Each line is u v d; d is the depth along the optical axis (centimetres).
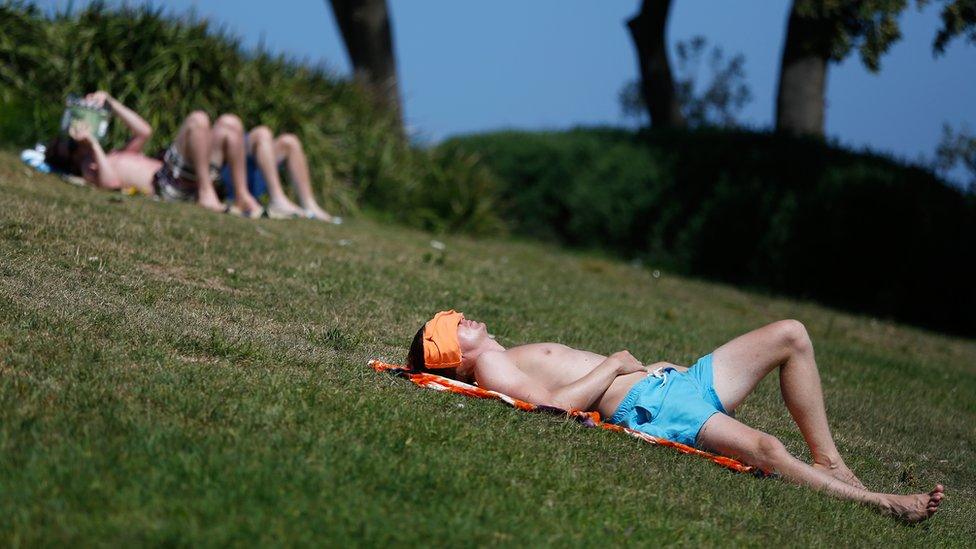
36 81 4756
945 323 5291
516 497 1466
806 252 5509
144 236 2897
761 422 2250
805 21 6481
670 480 1662
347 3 7100
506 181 6931
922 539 1667
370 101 6038
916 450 2344
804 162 5781
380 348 2242
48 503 1223
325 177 5097
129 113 4012
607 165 6550
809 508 1659
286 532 1227
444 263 3762
